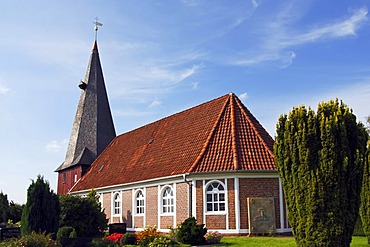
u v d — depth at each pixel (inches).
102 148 1781.5
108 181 1371.8
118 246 765.3
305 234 506.6
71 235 862.5
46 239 620.4
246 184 917.8
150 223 1107.3
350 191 504.4
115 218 1298.0
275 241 760.3
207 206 935.7
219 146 983.0
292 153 527.5
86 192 1496.1
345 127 509.4
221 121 1047.0
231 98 1107.9
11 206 1625.2
